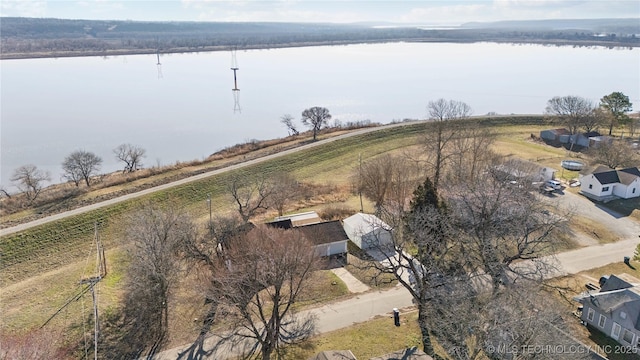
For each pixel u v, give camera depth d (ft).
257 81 643.04
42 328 113.39
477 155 207.72
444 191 171.83
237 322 107.34
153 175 243.81
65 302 125.49
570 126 310.45
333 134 315.78
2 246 156.15
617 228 173.17
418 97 525.75
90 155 271.90
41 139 353.10
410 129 315.99
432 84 611.47
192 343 110.73
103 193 213.25
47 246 161.79
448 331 97.35
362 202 200.34
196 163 265.95
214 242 137.08
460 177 187.93
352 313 120.98
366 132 307.17
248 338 111.45
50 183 265.54
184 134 376.27
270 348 98.84
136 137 364.38
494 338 83.46
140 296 120.78
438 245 122.93
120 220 179.83
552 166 244.42
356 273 141.79
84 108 461.37
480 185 135.74
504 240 120.78
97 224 177.99
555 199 196.24
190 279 133.59
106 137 362.53
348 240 163.53
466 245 124.47
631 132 310.86
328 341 108.68
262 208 192.03
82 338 111.04
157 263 117.29
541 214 143.54
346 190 219.20
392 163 202.08
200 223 172.86
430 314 106.83
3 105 465.47
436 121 263.29
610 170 202.80
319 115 333.62
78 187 234.17
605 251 155.33
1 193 240.73
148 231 120.37
